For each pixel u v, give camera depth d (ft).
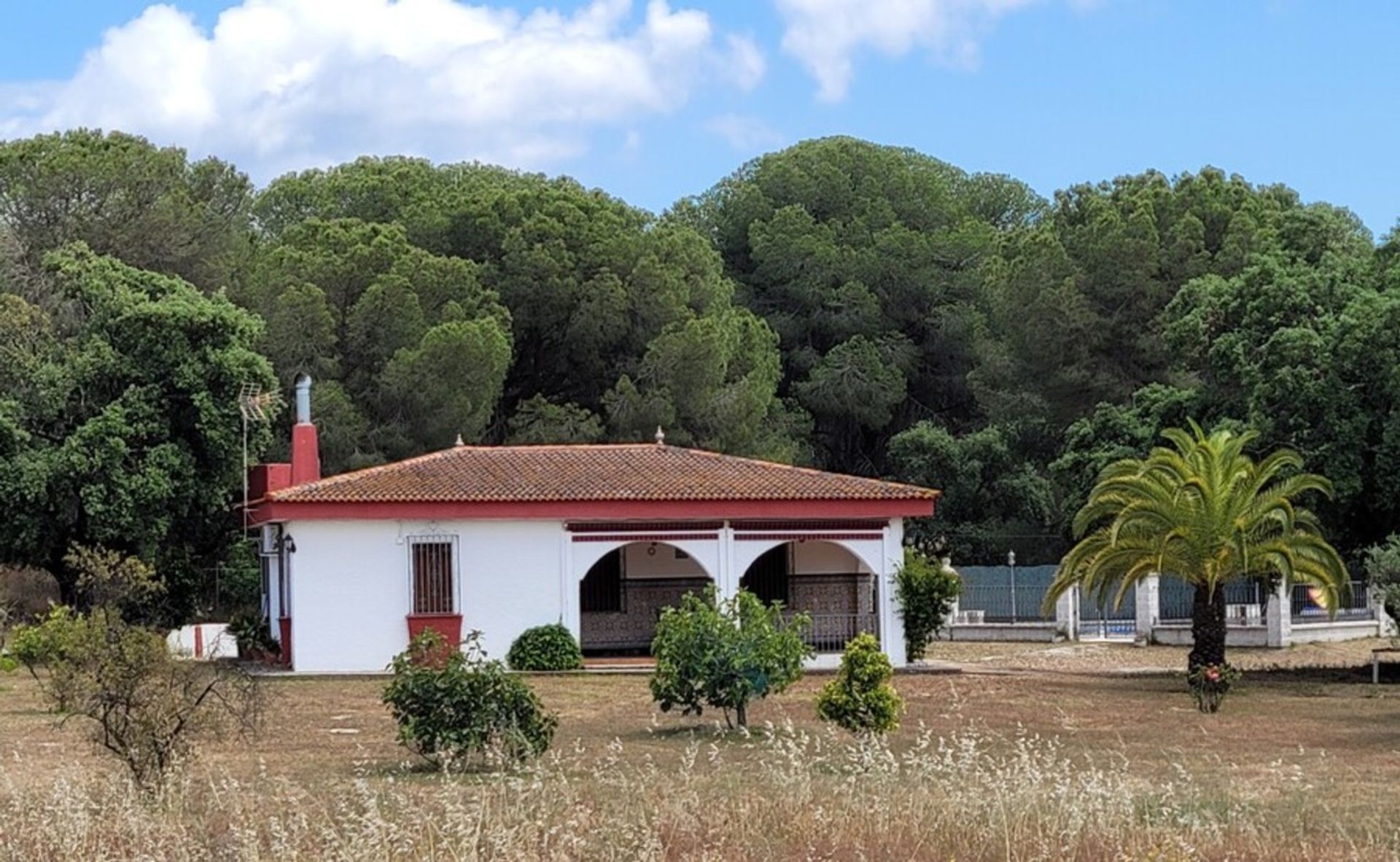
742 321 220.02
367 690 105.91
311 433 135.54
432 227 206.80
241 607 156.25
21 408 140.56
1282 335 129.18
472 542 120.26
